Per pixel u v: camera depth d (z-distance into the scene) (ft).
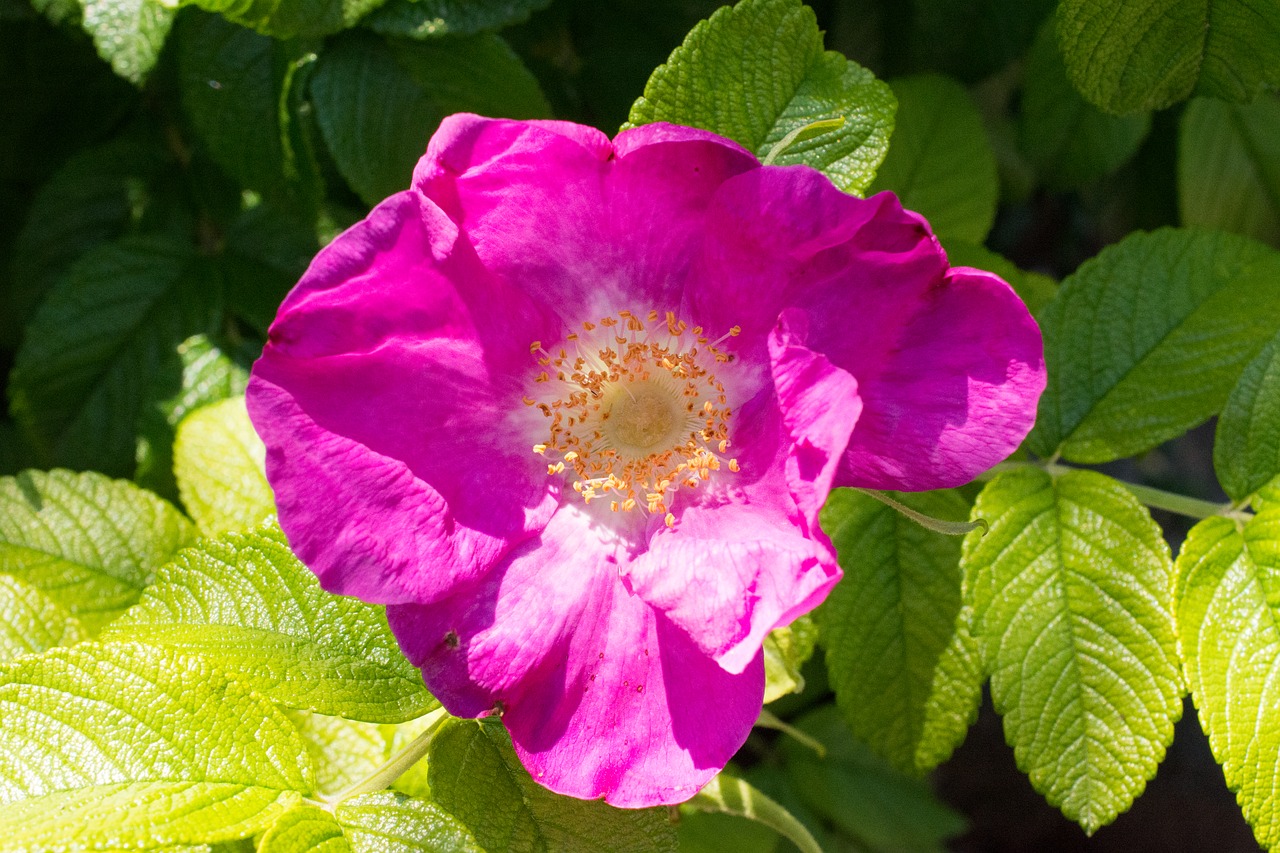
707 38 1.19
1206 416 1.24
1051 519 1.22
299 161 1.31
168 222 1.42
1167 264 1.25
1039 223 2.05
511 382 1.18
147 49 1.30
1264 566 1.20
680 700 1.14
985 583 1.21
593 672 1.15
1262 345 1.24
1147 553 1.21
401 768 1.17
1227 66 1.26
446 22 1.27
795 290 1.16
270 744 1.15
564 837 1.15
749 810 1.21
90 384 1.39
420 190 1.13
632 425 1.20
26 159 1.45
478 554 1.15
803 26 1.20
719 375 1.18
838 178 1.20
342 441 1.13
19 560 1.25
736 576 1.14
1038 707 1.21
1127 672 1.20
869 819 1.59
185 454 1.27
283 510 1.12
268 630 1.16
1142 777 1.20
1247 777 1.18
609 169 1.15
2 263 1.49
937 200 1.41
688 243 1.17
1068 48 1.26
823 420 1.11
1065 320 1.25
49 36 1.41
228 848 1.18
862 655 1.26
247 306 1.39
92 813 1.11
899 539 1.26
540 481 1.18
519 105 1.30
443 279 1.14
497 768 1.16
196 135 1.38
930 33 1.46
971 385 1.14
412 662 1.14
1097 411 1.24
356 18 1.24
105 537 1.26
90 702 1.14
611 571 1.17
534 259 1.17
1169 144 1.60
